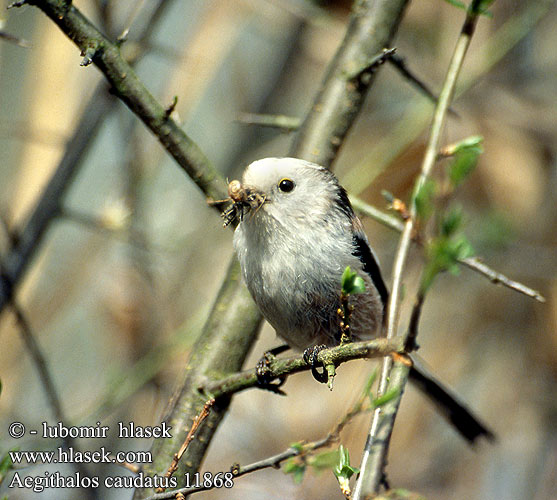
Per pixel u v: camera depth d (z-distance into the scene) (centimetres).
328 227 646
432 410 1181
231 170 1307
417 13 1302
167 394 1095
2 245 963
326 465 520
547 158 1248
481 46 1266
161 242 1198
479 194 1227
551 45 1347
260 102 1319
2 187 1044
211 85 1284
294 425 1088
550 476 1150
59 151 1055
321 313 648
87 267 1115
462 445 1171
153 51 945
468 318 1272
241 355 655
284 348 699
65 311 1110
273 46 1307
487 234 1162
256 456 1088
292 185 642
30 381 1056
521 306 1259
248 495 1016
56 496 879
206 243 1259
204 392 624
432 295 1296
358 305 669
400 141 1036
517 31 1050
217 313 673
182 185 1257
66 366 1098
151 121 618
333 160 729
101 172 1116
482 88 1252
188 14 1216
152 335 1148
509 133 1231
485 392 1234
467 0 1262
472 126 1217
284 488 774
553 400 1212
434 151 610
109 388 963
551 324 1234
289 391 1123
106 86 884
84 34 578
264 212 633
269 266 634
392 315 569
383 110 1381
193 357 656
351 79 731
